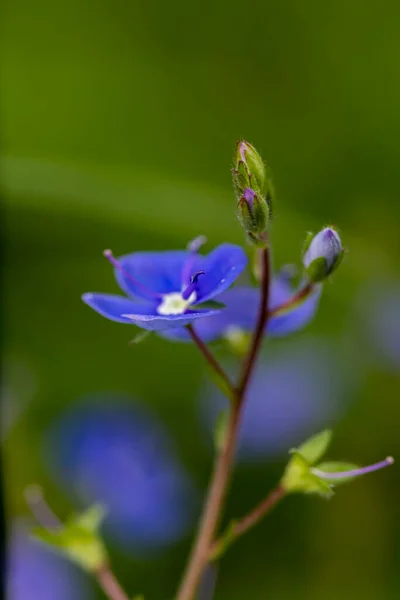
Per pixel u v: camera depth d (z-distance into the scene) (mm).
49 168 211
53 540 156
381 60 258
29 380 205
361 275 234
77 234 217
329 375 220
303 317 160
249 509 205
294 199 248
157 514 202
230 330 162
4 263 213
